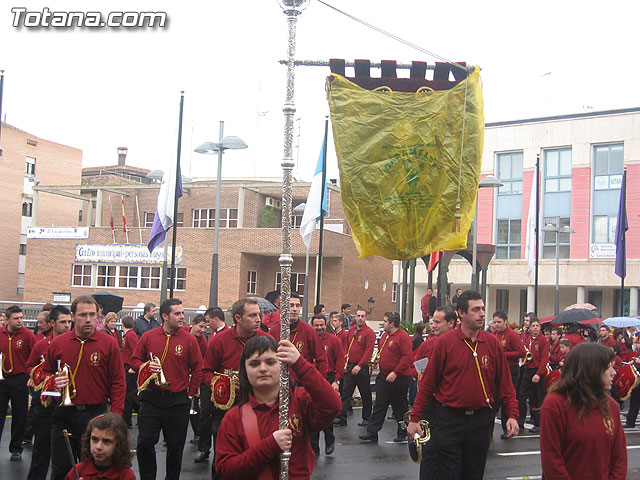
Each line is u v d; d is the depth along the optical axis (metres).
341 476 9.27
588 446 4.50
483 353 6.57
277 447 3.92
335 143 6.33
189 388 8.12
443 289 19.84
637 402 14.37
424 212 6.35
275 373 4.18
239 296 41.25
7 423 12.60
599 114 37.94
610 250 37.56
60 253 45.88
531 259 28.88
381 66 6.38
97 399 7.02
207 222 45.12
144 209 47.50
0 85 18.20
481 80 6.48
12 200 57.41
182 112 17.52
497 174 40.56
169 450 7.97
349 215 6.31
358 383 13.21
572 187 38.47
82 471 5.20
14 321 9.76
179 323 8.05
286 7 5.16
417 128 6.38
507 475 9.55
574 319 15.99
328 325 15.92
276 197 44.91
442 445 6.50
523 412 13.17
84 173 65.81
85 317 6.98
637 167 37.00
